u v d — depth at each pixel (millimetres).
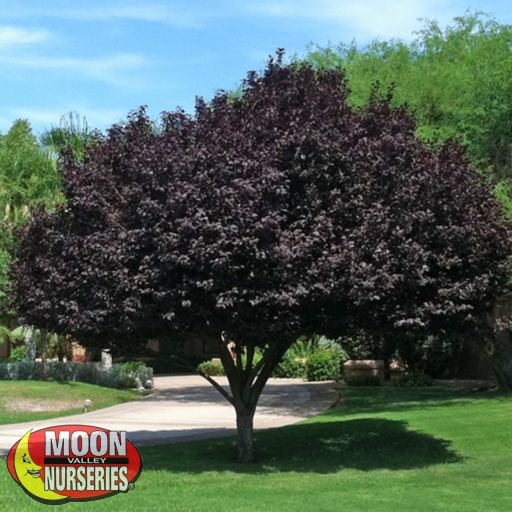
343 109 12703
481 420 16734
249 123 12109
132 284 10945
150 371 31484
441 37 30000
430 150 13664
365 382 28516
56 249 12539
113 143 12734
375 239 11297
